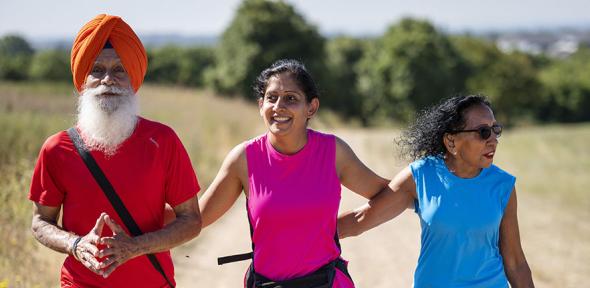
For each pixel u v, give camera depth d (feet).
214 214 15.24
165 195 13.38
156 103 77.36
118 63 12.91
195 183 13.50
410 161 15.49
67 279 13.08
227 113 85.15
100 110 12.55
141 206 12.82
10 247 22.44
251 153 14.55
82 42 12.75
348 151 15.02
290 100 14.19
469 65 297.74
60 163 12.69
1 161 28.73
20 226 23.54
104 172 12.67
